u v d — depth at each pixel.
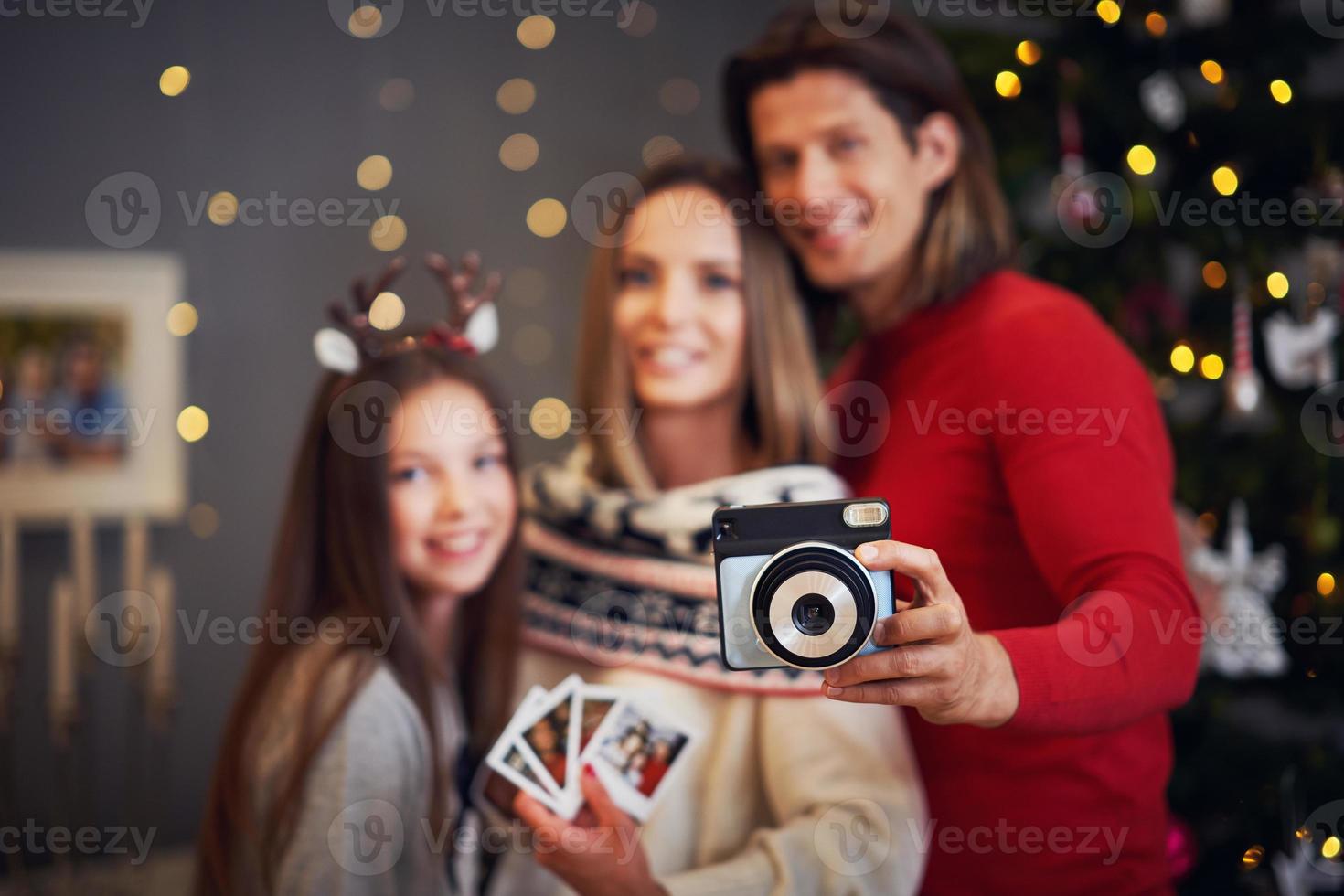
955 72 1.54
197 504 2.56
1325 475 1.96
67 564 2.48
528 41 2.76
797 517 0.90
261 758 1.35
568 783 1.34
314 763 1.31
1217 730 2.00
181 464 2.54
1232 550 1.86
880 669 0.85
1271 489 2.02
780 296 1.60
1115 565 1.12
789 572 0.86
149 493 2.51
